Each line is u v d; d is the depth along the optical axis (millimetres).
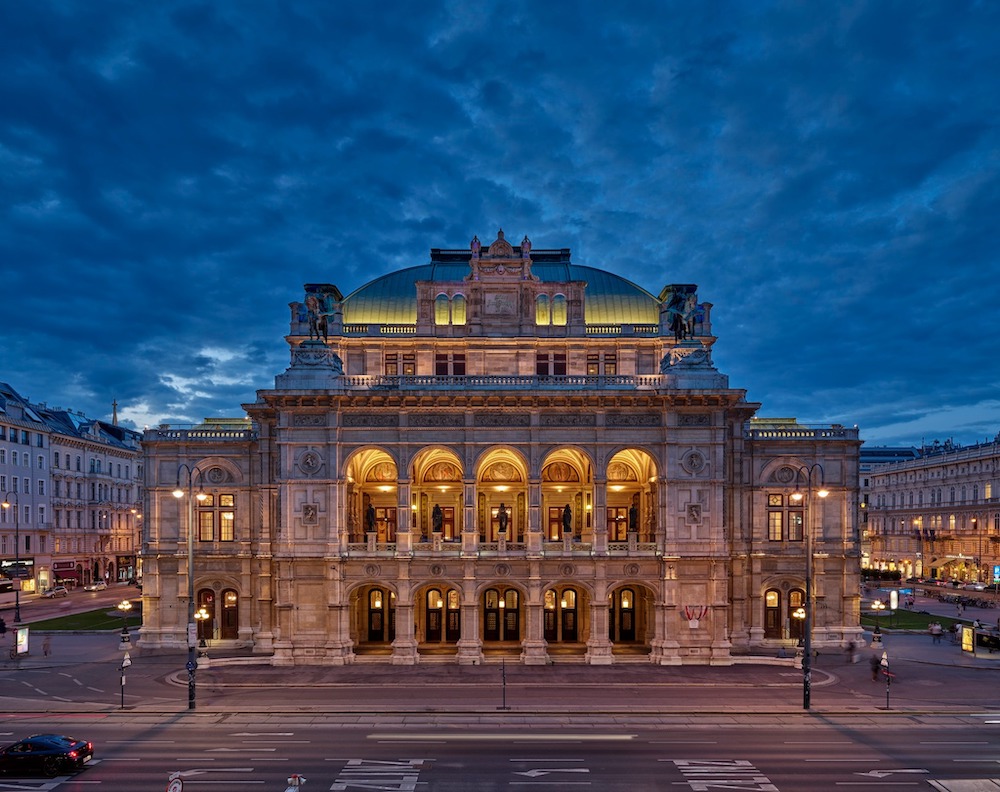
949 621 85625
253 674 57906
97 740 41594
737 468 68125
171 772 36344
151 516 69250
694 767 37188
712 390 61438
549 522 72375
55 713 47188
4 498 109938
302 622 61906
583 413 63219
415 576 62188
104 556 136500
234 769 36719
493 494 72438
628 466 72188
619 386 64062
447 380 64125
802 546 68250
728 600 66625
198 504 69500
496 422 63219
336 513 62406
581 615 69500
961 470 136000
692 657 61156
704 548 61938
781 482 69000
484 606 69125
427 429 63125
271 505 66812
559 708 47906
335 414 62781
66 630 78938
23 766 35500
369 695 51406
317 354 63969
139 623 84000
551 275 75125
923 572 146750
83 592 120438
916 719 45969
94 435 138875
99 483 136125
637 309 73125
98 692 52438
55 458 123312
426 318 70250
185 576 68938
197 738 41938
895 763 37906
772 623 68312
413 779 35406
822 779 35625
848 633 67438
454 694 51656
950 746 40719
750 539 68438
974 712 47375
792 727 44250
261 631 65375
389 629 69188
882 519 164500
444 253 79562
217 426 75312
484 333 69812
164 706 48625
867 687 53906
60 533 123188
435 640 68938
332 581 61688
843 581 68000
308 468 62750
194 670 48375
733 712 47188
